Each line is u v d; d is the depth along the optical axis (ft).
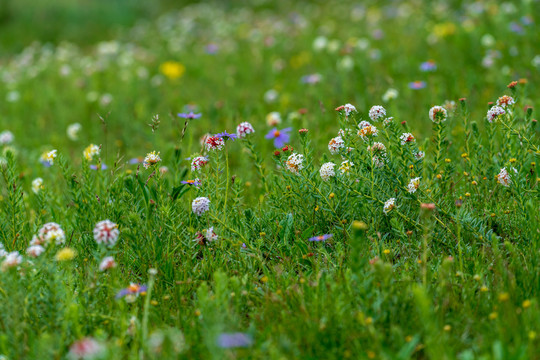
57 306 6.97
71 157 15.16
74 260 8.84
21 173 12.96
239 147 14.10
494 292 6.95
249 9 42.42
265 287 7.75
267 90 20.52
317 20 33.14
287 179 9.49
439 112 9.05
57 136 17.80
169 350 5.93
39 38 44.70
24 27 46.98
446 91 16.29
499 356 5.48
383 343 6.24
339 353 6.28
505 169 8.86
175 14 45.62
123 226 9.35
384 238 8.66
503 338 5.92
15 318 6.65
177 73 24.25
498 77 16.57
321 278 7.15
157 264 8.42
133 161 13.21
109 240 7.32
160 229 8.92
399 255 8.56
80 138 17.53
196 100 20.48
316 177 9.21
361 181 9.05
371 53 21.12
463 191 9.85
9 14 49.24
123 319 6.70
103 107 20.57
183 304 7.70
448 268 6.89
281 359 5.83
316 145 12.96
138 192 9.27
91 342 5.52
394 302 6.59
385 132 9.09
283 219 9.07
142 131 16.96
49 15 48.03
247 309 7.48
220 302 6.75
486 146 11.70
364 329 6.40
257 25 34.65
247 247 8.75
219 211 9.55
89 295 7.26
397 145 9.04
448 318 6.77
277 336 6.55
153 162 9.13
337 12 34.04
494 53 17.72
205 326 6.41
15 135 18.85
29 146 17.94
